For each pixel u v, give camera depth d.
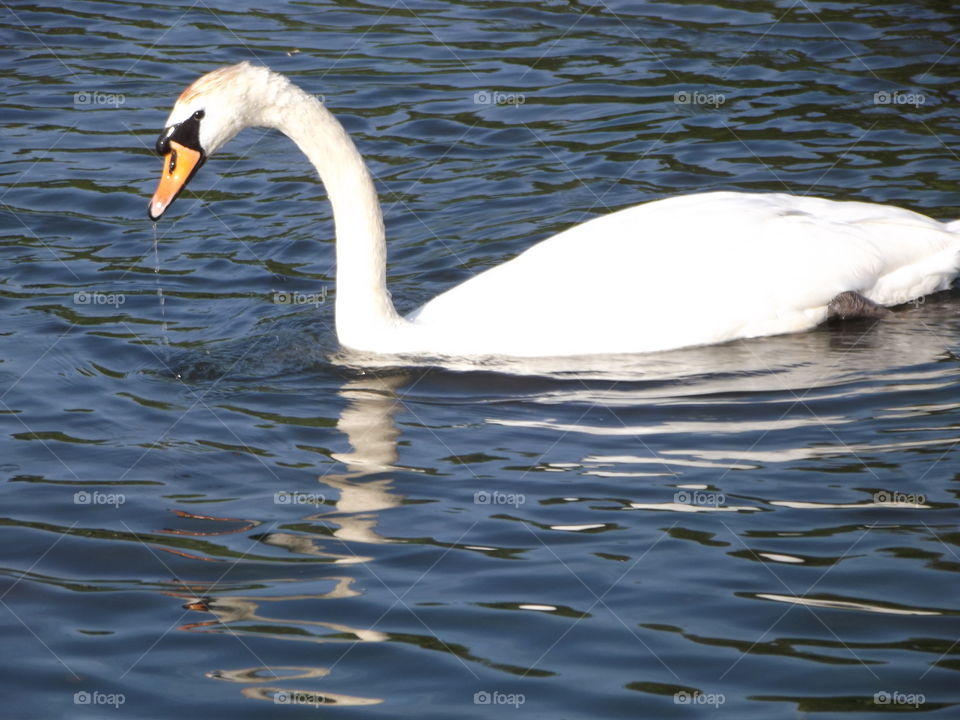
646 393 11.25
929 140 16.12
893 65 18.30
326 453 10.34
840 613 8.10
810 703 7.29
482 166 16.42
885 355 11.80
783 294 12.17
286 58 19.56
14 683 7.68
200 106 11.48
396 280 13.98
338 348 12.30
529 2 21.53
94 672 7.77
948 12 20.09
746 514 9.25
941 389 11.09
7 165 16.55
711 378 11.48
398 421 10.88
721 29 19.97
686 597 8.32
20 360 12.04
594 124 17.20
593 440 10.45
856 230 12.54
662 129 16.94
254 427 10.80
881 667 7.58
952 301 12.83
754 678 7.53
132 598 8.51
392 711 7.33
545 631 8.02
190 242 14.80
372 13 21.34
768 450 10.17
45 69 19.48
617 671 7.62
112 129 17.56
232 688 7.57
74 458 10.31
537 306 12.09
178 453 10.38
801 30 19.72
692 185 15.48
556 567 8.70
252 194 16.05
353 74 18.92
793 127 16.72
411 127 17.38
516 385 11.48
